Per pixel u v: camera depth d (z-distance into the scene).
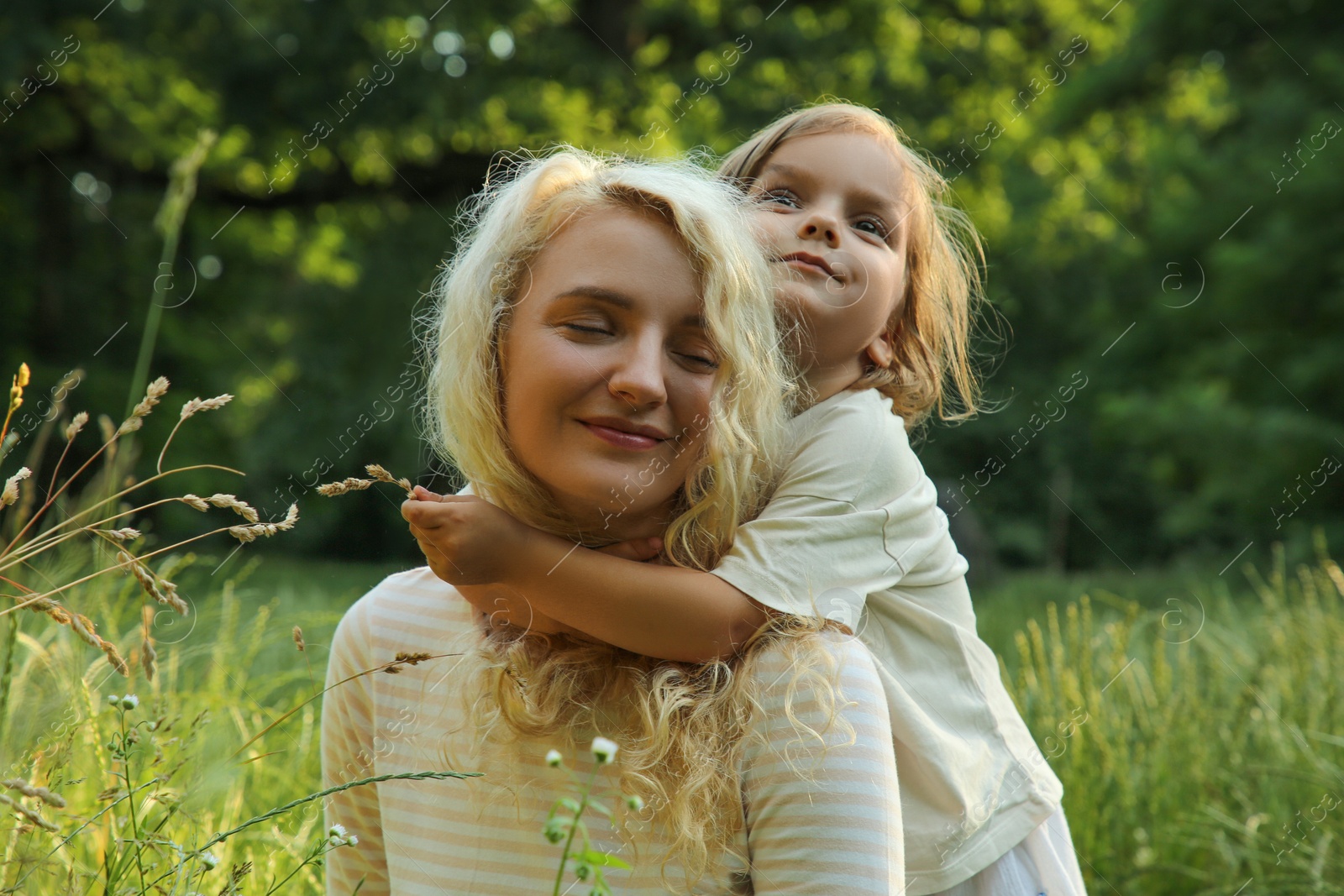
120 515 1.19
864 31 12.59
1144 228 12.77
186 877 1.20
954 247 2.04
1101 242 12.72
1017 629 4.28
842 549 1.32
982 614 4.93
